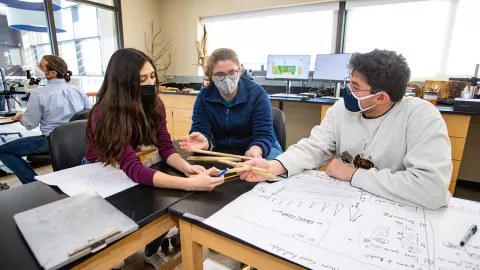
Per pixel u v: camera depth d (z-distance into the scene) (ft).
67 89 7.88
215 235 2.09
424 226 2.04
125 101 3.01
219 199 2.45
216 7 13.42
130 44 14.32
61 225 1.92
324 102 8.63
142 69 3.08
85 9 13.08
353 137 3.32
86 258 1.71
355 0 10.15
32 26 11.48
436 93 7.79
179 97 12.41
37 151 7.48
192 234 2.26
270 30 12.60
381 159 3.10
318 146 3.52
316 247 1.77
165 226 2.35
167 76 15.69
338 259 1.66
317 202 2.39
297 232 1.93
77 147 4.09
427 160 2.51
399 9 9.59
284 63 10.81
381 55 2.72
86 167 3.26
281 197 2.48
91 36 13.60
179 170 3.22
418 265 1.62
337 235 1.90
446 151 2.52
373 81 2.72
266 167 2.99
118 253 2.00
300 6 11.37
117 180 2.86
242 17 12.98
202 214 2.17
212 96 4.80
